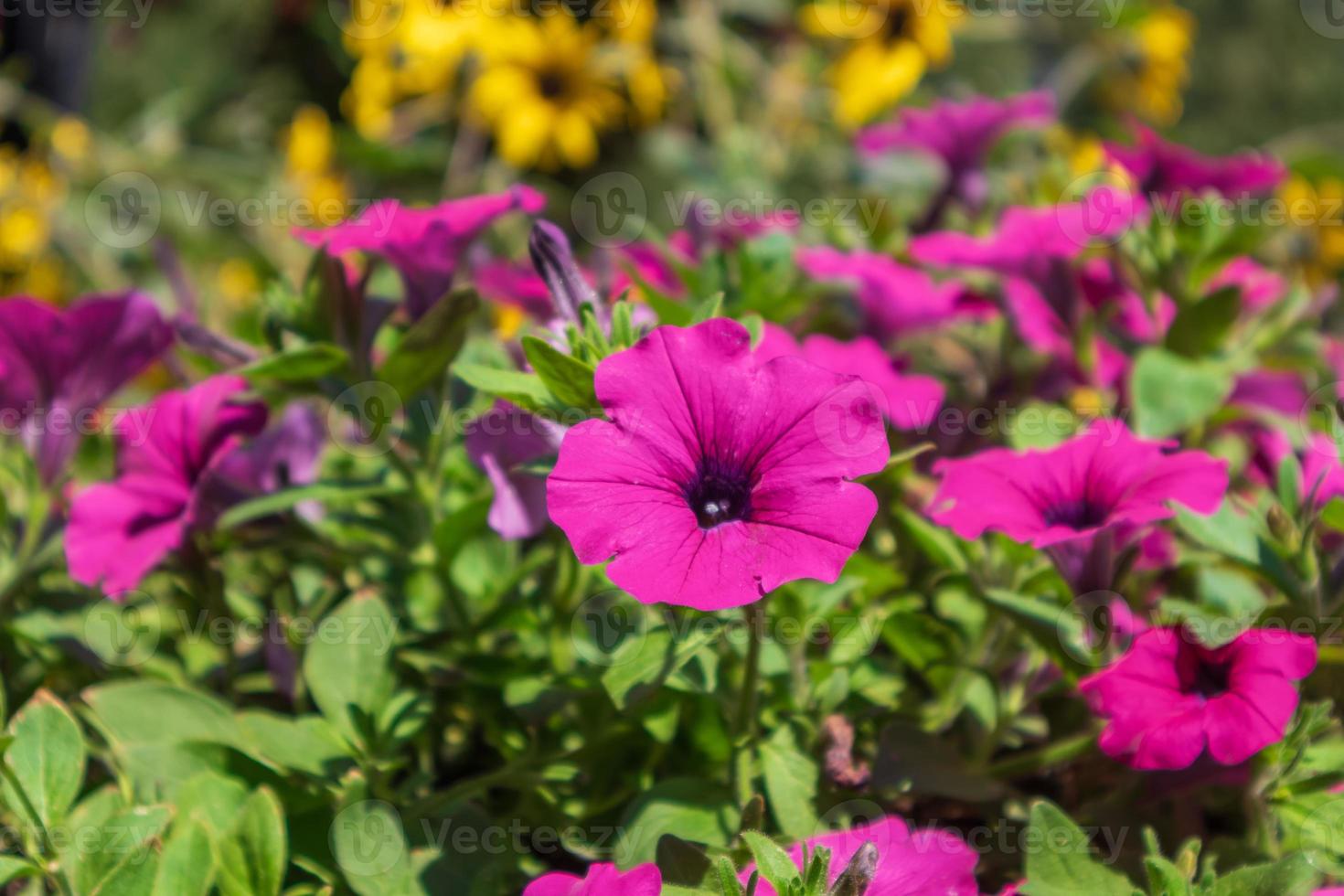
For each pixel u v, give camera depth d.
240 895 0.59
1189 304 0.73
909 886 0.59
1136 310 0.76
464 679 0.65
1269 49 4.38
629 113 1.30
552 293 0.63
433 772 0.67
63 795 0.60
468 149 1.35
